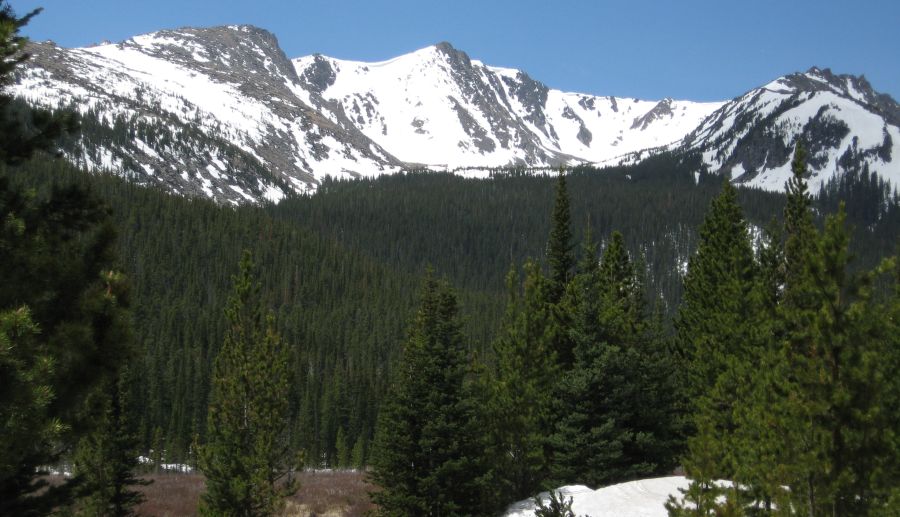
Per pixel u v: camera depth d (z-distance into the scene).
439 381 26.53
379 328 117.62
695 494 17.48
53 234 11.23
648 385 31.08
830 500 12.98
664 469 31.05
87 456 26.91
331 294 139.88
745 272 32.84
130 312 11.48
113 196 141.62
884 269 13.70
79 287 10.69
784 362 14.23
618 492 24.23
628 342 31.98
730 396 21.78
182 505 40.47
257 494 26.31
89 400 10.97
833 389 13.06
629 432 29.22
